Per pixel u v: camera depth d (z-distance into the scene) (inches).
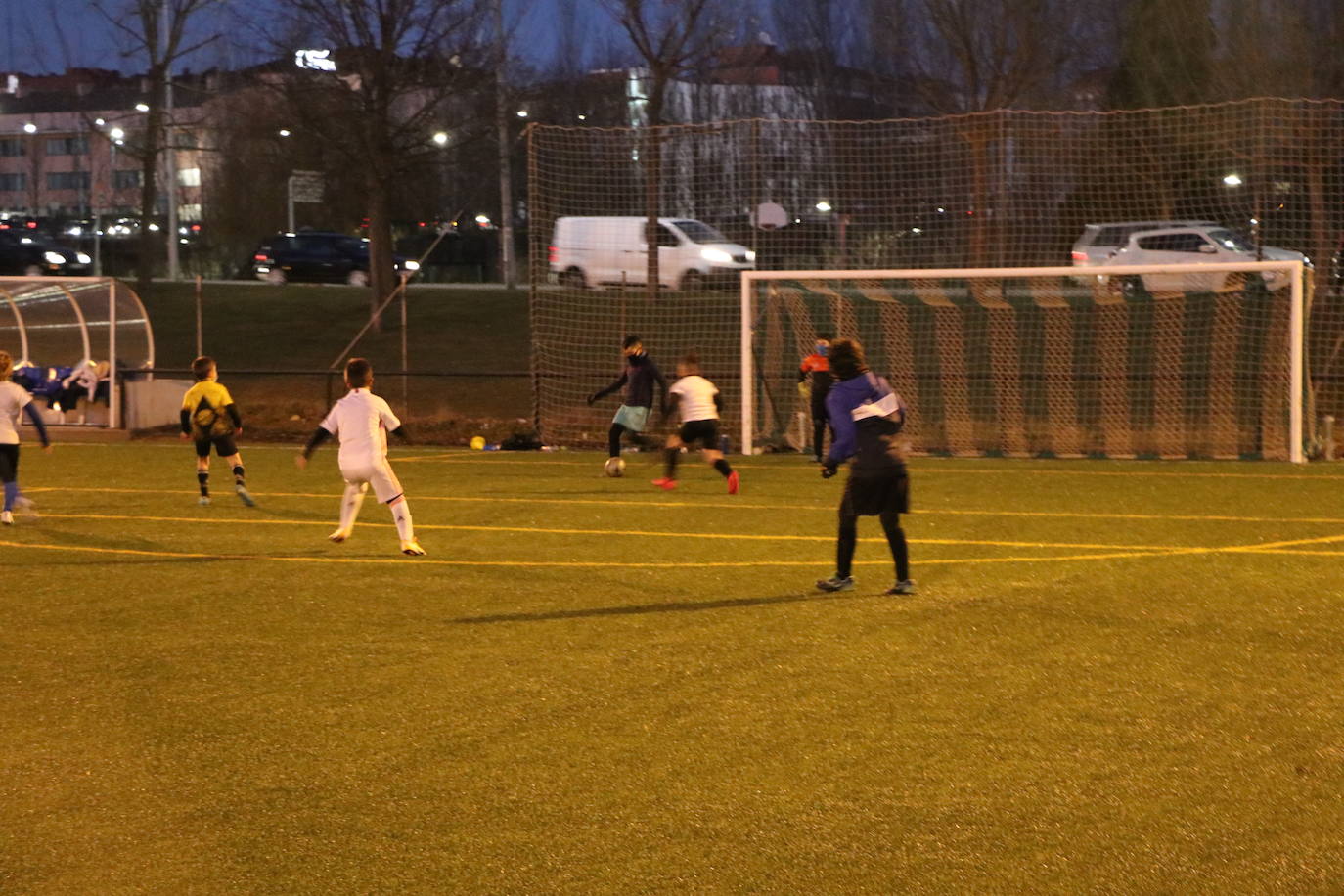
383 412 529.7
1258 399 928.3
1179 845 243.1
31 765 290.0
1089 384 1027.9
